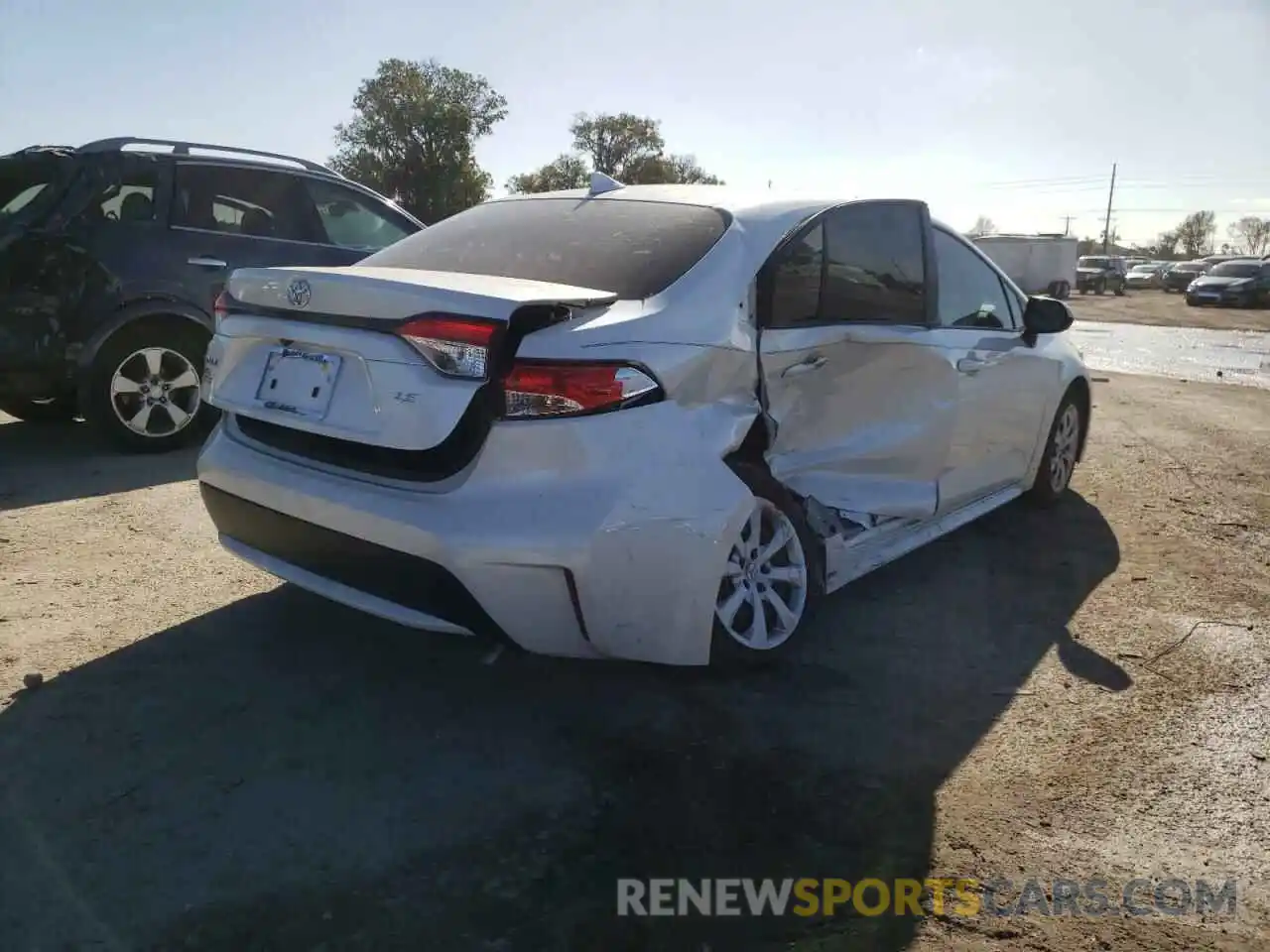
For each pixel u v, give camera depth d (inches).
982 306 196.1
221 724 121.6
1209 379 516.4
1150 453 294.5
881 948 91.0
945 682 142.3
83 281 228.7
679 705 131.9
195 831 101.3
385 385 115.9
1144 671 148.0
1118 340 804.0
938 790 115.4
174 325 244.4
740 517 125.2
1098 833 109.1
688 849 102.8
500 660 141.4
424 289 115.1
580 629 117.3
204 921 89.3
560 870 98.7
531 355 112.7
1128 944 93.0
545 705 130.3
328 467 123.7
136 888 93.0
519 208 161.3
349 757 116.3
